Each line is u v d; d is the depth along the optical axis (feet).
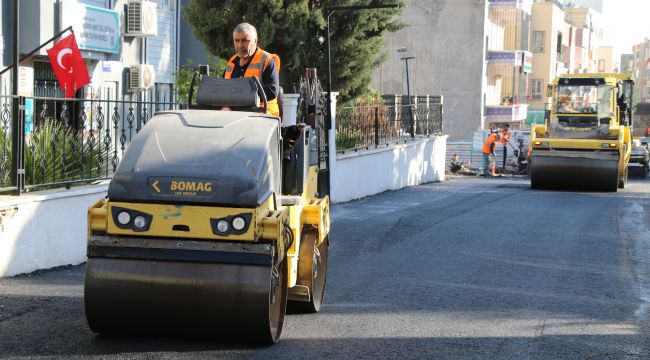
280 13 75.56
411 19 212.84
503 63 221.05
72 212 39.68
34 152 39.29
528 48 273.13
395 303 33.94
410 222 59.88
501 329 29.91
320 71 79.20
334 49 80.33
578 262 44.52
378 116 87.56
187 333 26.12
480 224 59.41
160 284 25.02
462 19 211.00
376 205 72.28
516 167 151.84
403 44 213.46
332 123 70.13
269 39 74.90
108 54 82.17
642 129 363.35
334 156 71.00
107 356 24.82
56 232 38.70
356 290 36.42
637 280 39.81
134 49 89.04
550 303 34.42
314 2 80.28
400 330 29.45
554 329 30.09
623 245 50.88
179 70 89.20
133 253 25.17
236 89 28.50
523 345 27.84
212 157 25.43
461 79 211.82
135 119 44.39
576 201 80.28
